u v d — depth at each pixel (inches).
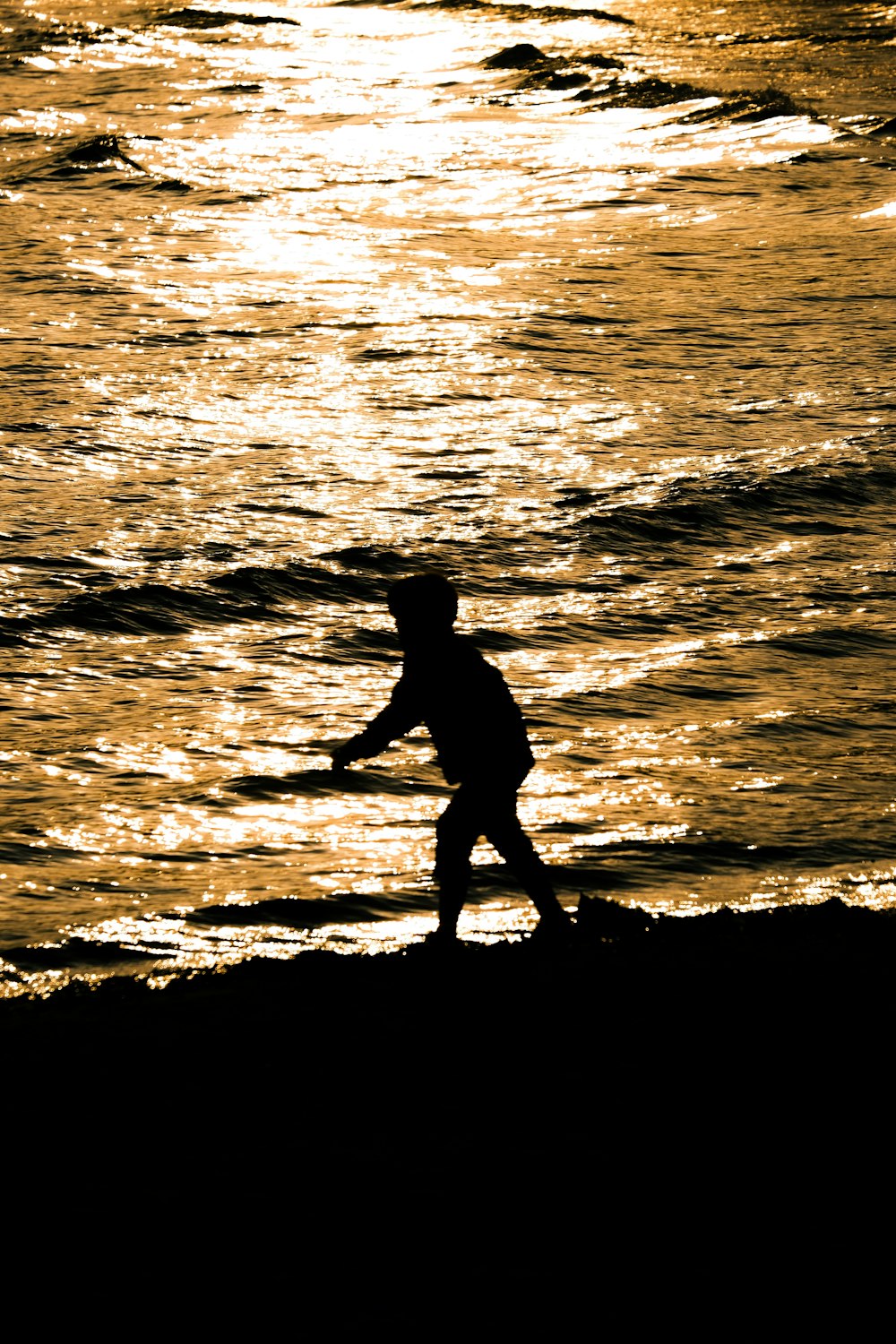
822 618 1039.0
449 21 5541.3
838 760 765.3
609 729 807.1
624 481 1352.1
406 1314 229.6
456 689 414.0
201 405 1556.3
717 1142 288.8
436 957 424.2
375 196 2908.5
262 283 2170.3
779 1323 225.6
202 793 690.8
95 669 886.4
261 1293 236.2
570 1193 268.7
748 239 2551.7
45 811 661.9
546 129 3681.1
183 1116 309.3
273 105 3978.8
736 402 1636.3
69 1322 228.2
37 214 2669.8
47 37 4995.1
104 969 494.6
